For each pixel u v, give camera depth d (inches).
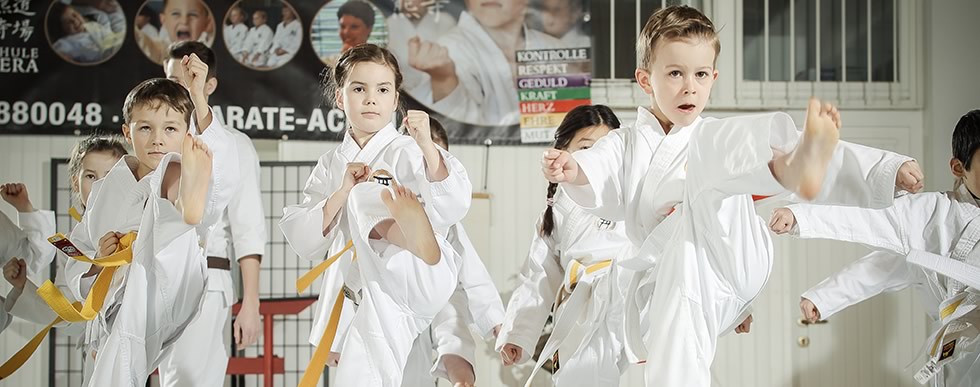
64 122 212.2
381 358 113.1
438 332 141.9
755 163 93.5
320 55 216.2
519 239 219.5
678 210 105.2
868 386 223.8
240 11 215.0
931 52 227.3
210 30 214.7
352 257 123.3
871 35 230.4
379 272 112.1
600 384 130.4
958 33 227.5
